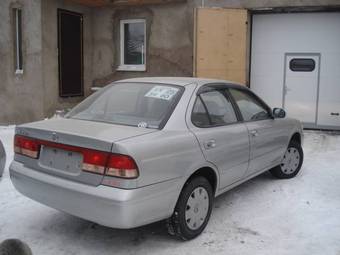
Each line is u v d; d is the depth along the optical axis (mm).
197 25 10586
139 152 3625
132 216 3572
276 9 10617
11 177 4375
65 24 11609
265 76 11258
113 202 3523
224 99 4980
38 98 11039
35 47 10938
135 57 12289
